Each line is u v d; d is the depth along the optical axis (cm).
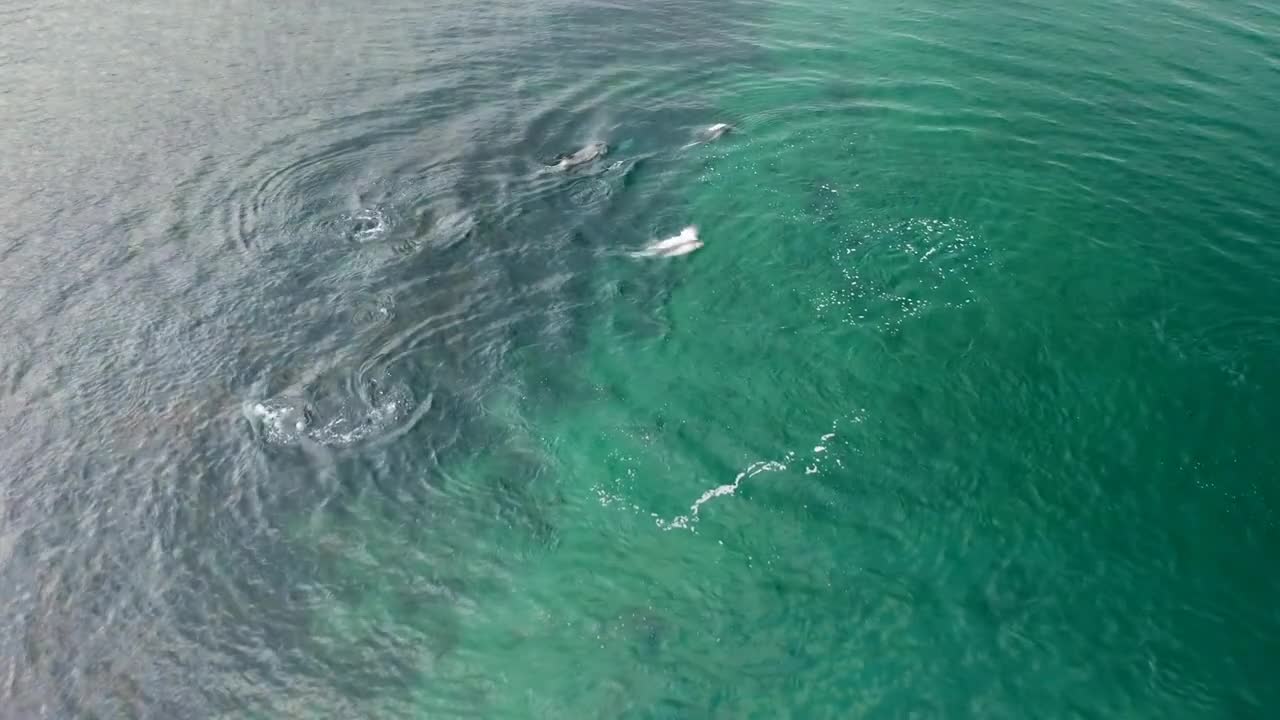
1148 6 4572
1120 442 2445
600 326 2838
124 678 2016
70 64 4175
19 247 3103
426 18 4650
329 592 2183
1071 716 1922
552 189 3366
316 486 2398
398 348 2748
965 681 1991
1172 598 2119
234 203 3291
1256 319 2720
